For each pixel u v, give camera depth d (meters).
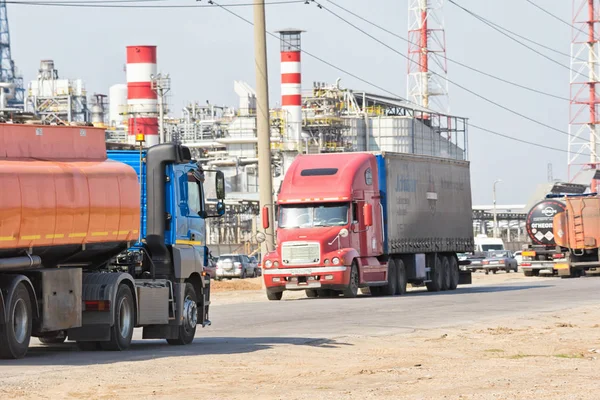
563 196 137.00
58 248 42.50
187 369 37.75
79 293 43.56
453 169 111.38
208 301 53.16
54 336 45.16
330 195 89.81
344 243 89.25
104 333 44.38
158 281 48.44
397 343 48.34
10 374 35.59
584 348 46.00
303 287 88.94
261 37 111.00
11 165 39.94
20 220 39.69
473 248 116.31
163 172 49.78
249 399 30.22
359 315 67.19
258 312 72.69
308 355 43.06
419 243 101.50
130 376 35.50
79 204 43.19
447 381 34.09
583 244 133.75
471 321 61.75
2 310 39.06
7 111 44.28
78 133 44.69
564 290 96.75
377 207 94.81
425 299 85.50
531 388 32.03
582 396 30.12
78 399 30.23
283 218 90.75
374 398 30.14
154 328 49.06
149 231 49.44
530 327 57.44
